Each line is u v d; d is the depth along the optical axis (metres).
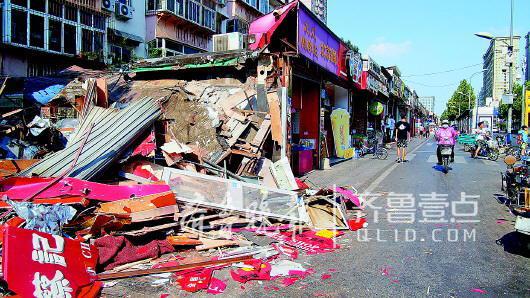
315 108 16.75
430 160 20.30
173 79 13.66
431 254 6.12
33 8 17.06
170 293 4.57
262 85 11.58
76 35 19.05
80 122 8.80
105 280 4.79
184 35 28.23
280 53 12.13
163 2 25.14
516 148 16.16
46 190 6.07
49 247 4.36
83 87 11.13
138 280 4.87
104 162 7.20
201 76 13.34
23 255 4.03
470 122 50.56
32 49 16.86
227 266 5.44
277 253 6.02
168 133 9.39
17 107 13.16
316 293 4.68
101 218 5.68
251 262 5.55
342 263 5.71
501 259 5.91
